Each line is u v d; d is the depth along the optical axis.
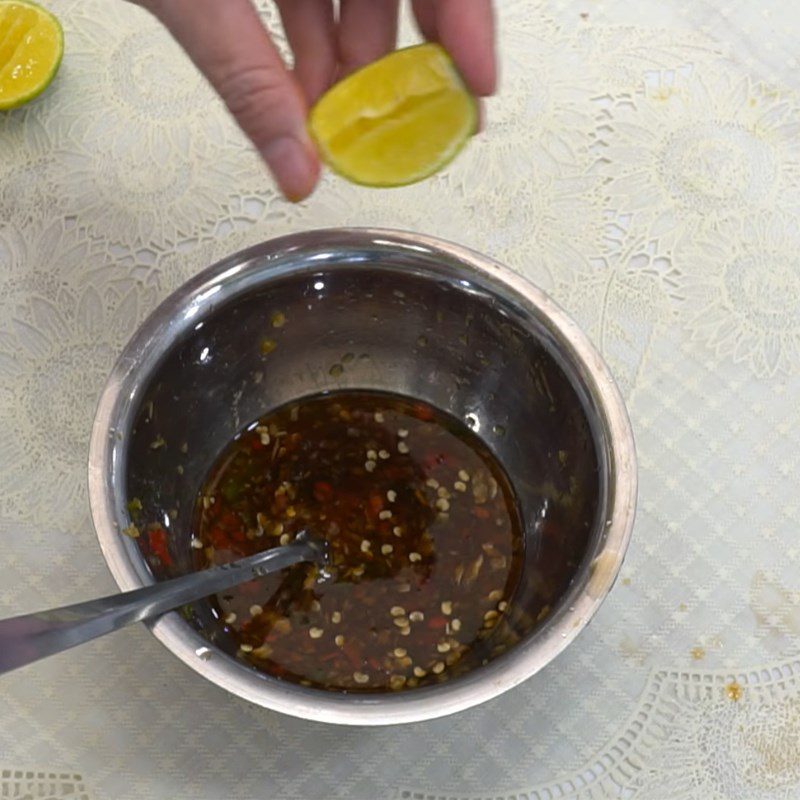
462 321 0.54
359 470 0.56
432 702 0.47
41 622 0.43
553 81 0.62
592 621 0.54
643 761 0.52
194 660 0.47
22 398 0.56
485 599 0.54
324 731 0.53
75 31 0.62
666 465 0.56
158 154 0.60
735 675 0.53
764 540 0.55
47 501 0.55
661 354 0.58
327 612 0.53
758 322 0.58
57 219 0.59
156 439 0.52
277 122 0.46
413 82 0.47
